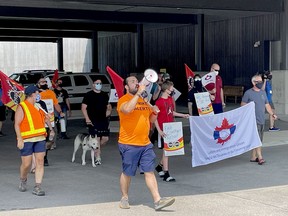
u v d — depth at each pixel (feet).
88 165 40.55
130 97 27.02
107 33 131.44
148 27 117.19
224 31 102.99
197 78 45.44
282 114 72.69
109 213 26.48
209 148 37.65
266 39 91.71
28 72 100.01
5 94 36.24
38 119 30.50
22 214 26.43
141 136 26.89
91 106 39.19
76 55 149.38
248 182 33.81
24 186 31.63
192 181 34.40
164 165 34.42
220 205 28.02
